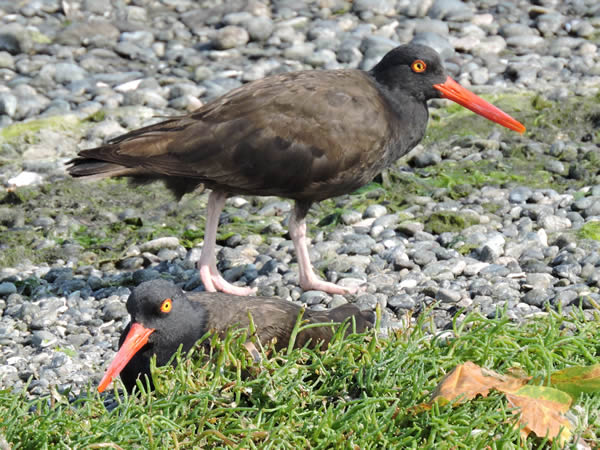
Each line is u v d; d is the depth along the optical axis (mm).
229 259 12055
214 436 7164
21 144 16047
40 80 18766
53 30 21234
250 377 7906
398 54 11445
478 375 7637
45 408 7594
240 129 10930
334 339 8289
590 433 7484
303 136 10930
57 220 13461
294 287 11234
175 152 10969
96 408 7770
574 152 14984
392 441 7227
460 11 21406
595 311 9273
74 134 16500
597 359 8211
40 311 10758
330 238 12453
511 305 10258
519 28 20516
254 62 19578
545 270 11062
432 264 11312
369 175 11438
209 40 20906
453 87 11633
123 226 13312
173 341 8289
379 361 7902
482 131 16109
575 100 16953
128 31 21312
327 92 11094
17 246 12688
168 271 11977
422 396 7629
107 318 10656
